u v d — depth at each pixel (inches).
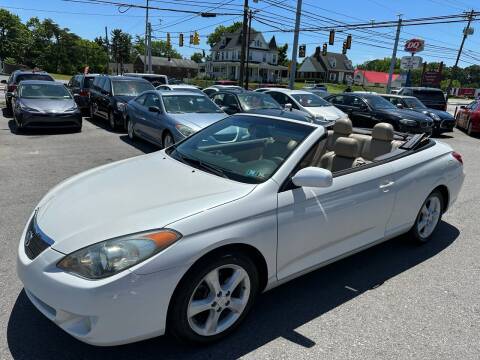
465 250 173.9
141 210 100.4
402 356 105.3
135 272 87.9
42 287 90.5
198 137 152.8
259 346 106.2
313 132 132.1
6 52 3166.8
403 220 157.0
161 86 576.4
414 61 1528.1
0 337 105.0
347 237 134.0
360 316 121.9
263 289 115.2
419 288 140.2
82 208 104.6
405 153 159.8
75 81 697.6
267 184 112.7
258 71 3088.1
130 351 102.2
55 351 101.0
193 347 104.3
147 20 1435.8
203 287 101.7
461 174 182.4
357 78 3043.8
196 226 96.1
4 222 179.0
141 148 372.2
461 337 114.2
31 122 411.2
